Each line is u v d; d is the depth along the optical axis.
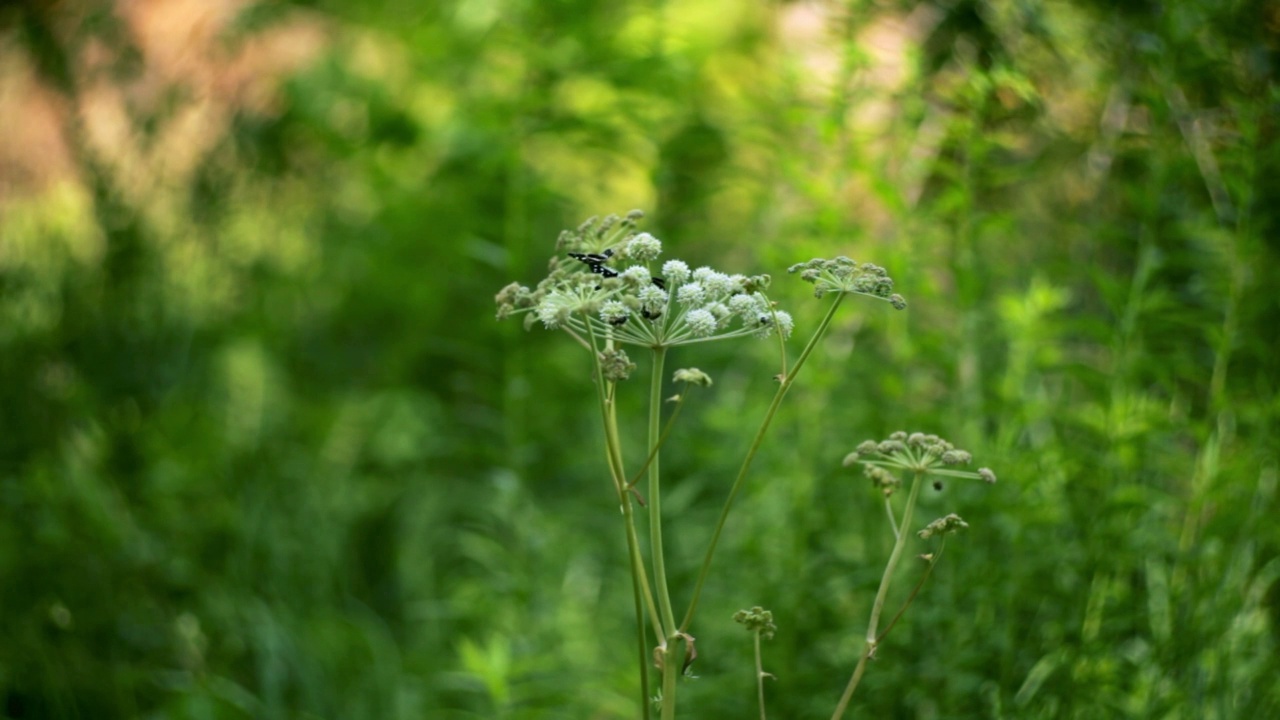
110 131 4.51
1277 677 2.48
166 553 3.71
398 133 4.98
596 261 1.79
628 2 4.06
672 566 3.36
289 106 4.81
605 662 3.44
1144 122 3.11
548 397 4.48
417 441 4.69
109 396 4.12
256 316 4.75
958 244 2.91
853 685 1.75
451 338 4.81
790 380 1.67
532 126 3.86
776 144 3.24
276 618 3.57
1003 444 2.73
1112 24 2.97
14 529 3.48
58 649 3.28
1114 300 2.63
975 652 2.57
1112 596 2.59
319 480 4.29
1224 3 2.60
